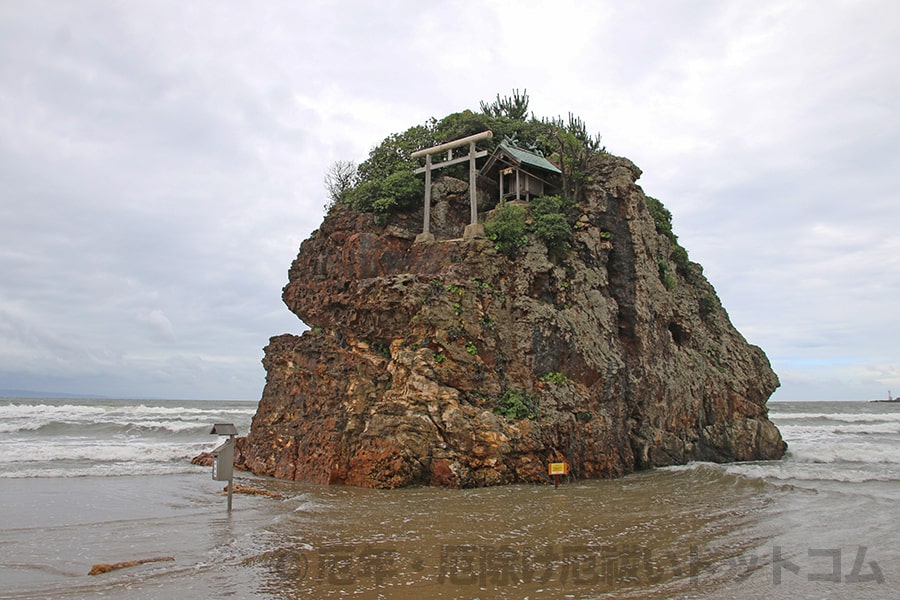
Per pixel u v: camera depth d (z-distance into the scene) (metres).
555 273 30.38
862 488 24.98
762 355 45.91
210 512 18.56
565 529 16.55
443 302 26.42
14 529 16.16
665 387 34.19
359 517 17.73
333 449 25.11
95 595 10.91
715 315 44.72
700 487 24.95
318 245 35.44
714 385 39.03
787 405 169.62
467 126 38.78
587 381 29.56
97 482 25.17
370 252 32.53
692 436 36.25
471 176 32.03
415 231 33.94
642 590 11.62
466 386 25.72
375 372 26.44
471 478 24.16
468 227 30.66
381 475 23.77
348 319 29.69
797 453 41.75
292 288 35.44
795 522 18.02
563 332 29.09
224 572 12.30
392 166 38.38
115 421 59.25
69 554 13.68
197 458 32.16
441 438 24.67
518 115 48.53
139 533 15.66
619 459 29.38
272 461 27.75
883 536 16.34
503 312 28.44
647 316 33.69
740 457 38.84
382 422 24.69
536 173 34.97
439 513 18.47
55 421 55.50
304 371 28.17
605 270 33.06
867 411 126.38
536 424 26.06
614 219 33.97
